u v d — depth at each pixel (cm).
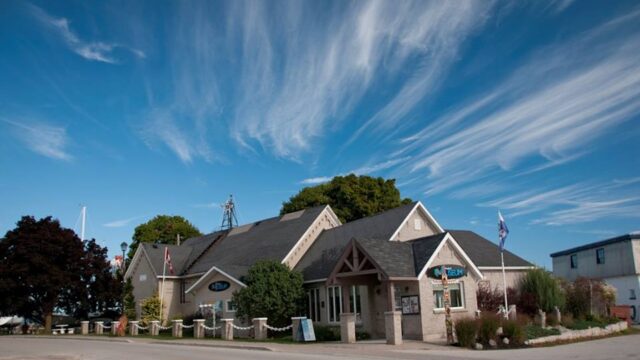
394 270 2442
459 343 2200
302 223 3925
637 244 4150
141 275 4775
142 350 2236
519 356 1800
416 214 3356
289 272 3216
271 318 3058
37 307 4322
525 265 3534
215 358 1819
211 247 4719
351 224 3675
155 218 7162
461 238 3709
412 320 2531
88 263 4444
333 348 2166
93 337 3362
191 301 4397
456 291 2641
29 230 4234
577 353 1895
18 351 2319
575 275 4800
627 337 2686
